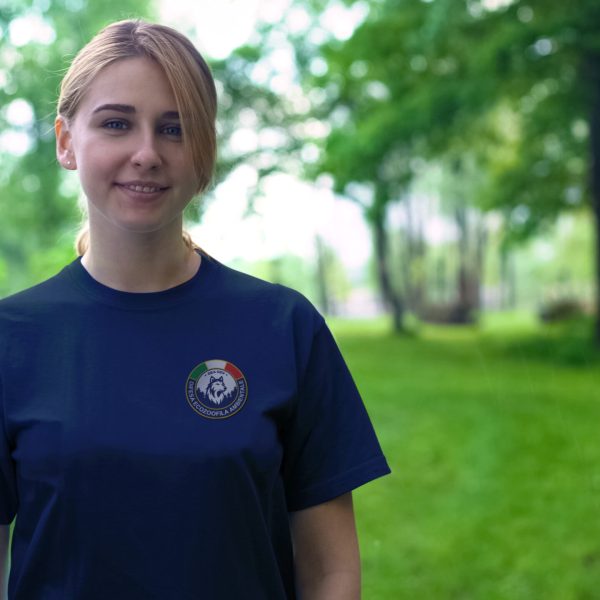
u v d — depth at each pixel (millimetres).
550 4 12336
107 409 1302
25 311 1377
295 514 1464
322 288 34531
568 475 6914
